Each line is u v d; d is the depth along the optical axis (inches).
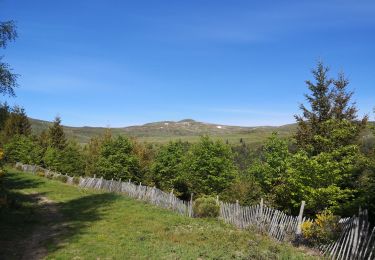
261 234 773.9
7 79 900.6
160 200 1205.1
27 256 615.5
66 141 3019.2
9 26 885.2
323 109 1045.2
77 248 657.6
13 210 1040.8
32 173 2373.3
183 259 573.6
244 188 1295.5
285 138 1101.1
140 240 713.6
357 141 941.2
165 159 2012.8
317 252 622.8
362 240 539.8
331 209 760.3
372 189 677.3
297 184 825.5
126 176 2015.3
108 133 2691.9
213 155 1577.3
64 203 1263.5
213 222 935.0
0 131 3203.7
